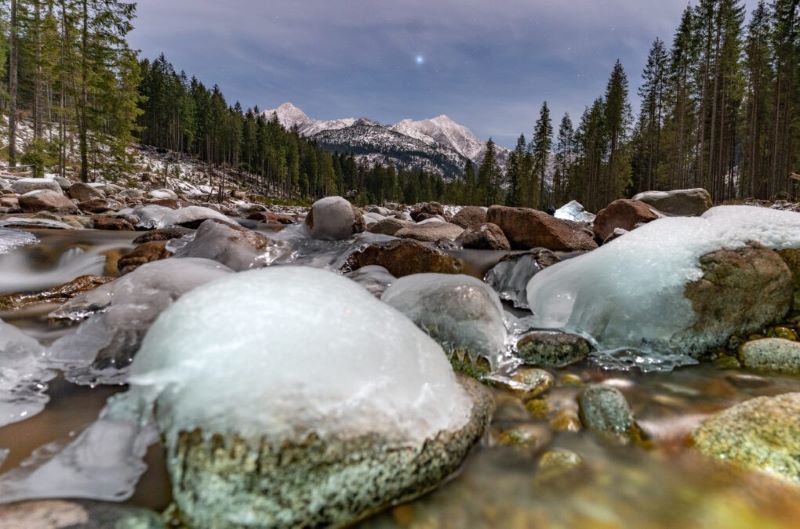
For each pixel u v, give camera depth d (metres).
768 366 3.17
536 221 8.64
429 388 2.19
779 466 1.97
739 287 3.58
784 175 31.81
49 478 1.88
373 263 6.20
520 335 3.77
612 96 41.16
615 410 2.48
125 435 1.99
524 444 2.32
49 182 15.82
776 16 30.45
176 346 2.00
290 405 1.73
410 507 1.89
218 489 1.63
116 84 24.92
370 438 1.80
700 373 3.21
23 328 3.74
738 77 33.72
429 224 10.05
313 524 1.68
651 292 3.61
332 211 9.44
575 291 4.06
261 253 6.36
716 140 37.47
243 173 67.50
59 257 7.30
